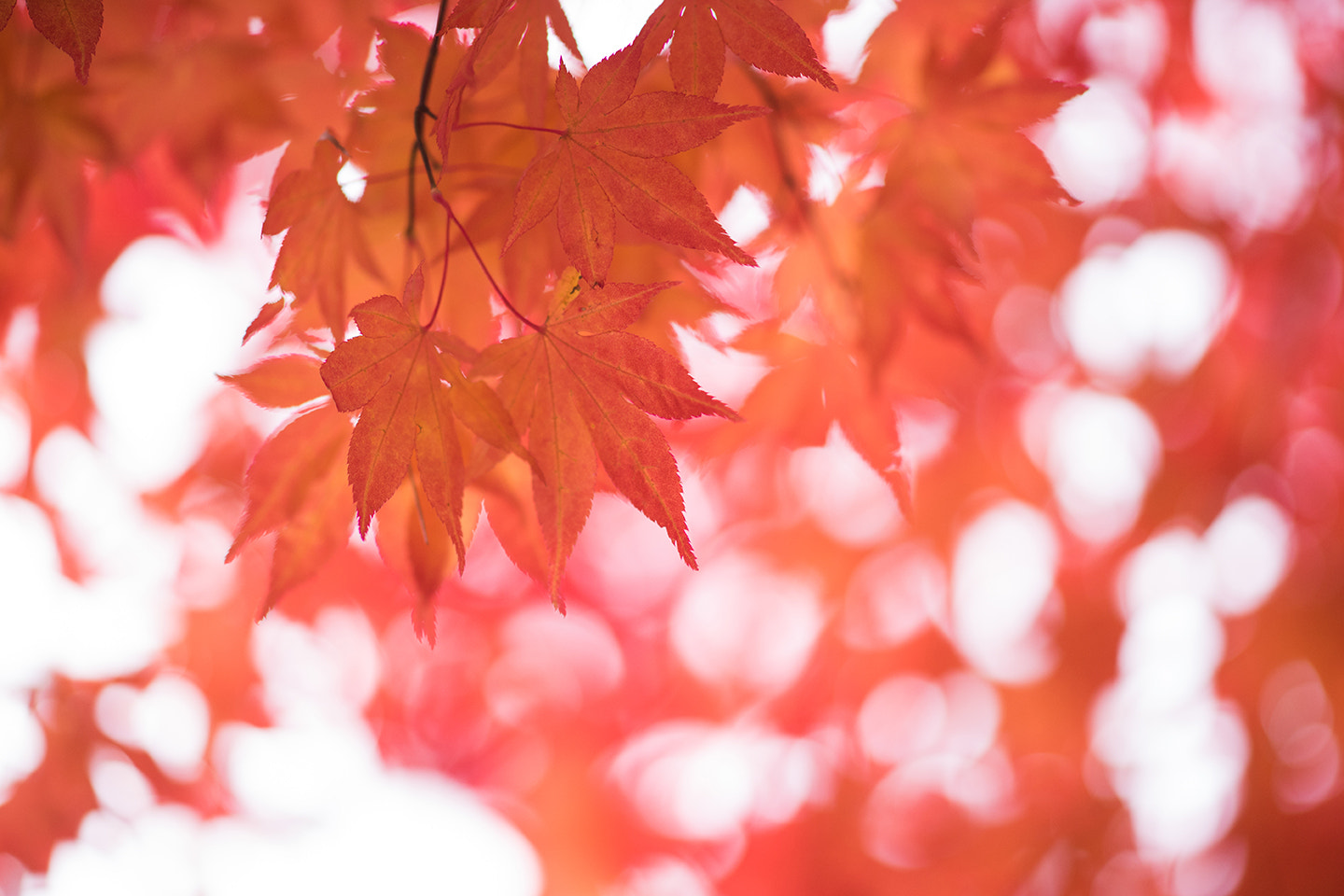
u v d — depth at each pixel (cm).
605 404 87
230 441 160
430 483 86
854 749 188
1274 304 150
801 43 87
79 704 145
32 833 140
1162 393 161
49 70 95
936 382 104
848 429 97
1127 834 163
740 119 86
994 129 94
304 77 95
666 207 86
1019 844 168
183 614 161
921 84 94
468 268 91
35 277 121
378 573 174
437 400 86
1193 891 156
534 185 86
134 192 116
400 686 192
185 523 161
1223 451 158
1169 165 151
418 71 91
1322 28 137
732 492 165
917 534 170
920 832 179
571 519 88
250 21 95
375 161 92
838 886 184
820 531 171
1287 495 156
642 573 208
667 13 87
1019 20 121
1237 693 158
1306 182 146
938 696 181
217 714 162
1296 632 153
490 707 207
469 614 195
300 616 168
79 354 132
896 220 95
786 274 95
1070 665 170
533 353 87
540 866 212
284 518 90
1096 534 171
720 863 205
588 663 213
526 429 88
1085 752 170
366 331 86
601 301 87
